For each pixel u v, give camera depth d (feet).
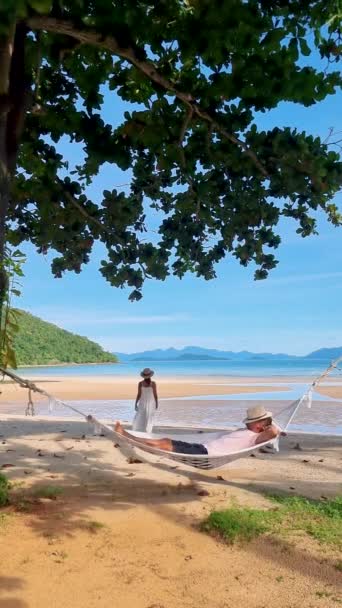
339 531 17.31
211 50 17.85
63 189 25.84
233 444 21.75
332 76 18.80
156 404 35.86
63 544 16.11
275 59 18.57
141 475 25.49
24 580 13.69
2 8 10.23
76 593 13.20
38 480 24.07
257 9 17.62
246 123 21.65
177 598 13.12
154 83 22.12
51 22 16.20
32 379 165.37
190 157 24.84
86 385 122.62
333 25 18.56
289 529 17.51
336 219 22.26
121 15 16.71
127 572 14.46
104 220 27.45
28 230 27.78
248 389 103.14
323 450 33.81
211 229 28.63
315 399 78.84
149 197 28.17
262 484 24.12
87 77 23.49
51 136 24.71
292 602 12.89
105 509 19.66
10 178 16.15
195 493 22.20
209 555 15.65
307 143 20.58
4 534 16.63
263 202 26.09
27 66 22.52
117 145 23.86
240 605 12.77
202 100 21.25
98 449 32.73
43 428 42.80
